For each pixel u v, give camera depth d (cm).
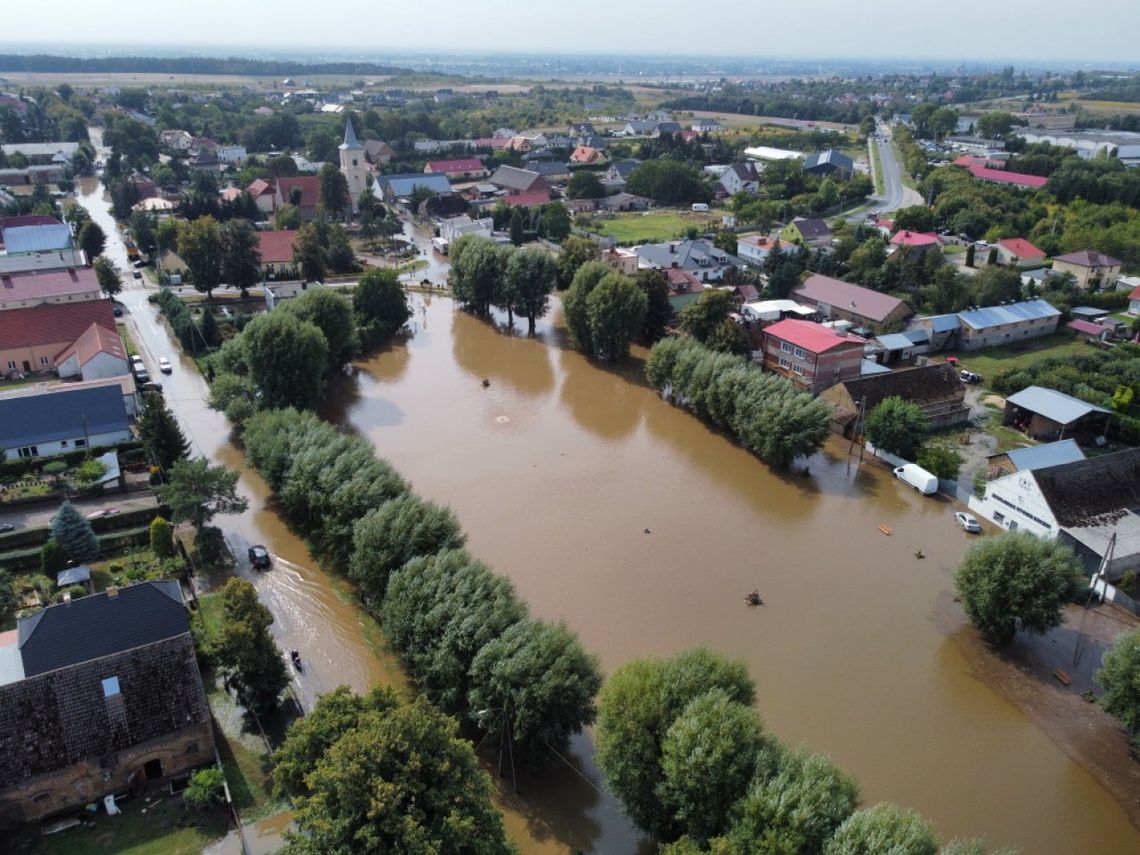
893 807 4300
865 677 6644
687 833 4697
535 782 5584
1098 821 5388
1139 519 8144
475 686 5634
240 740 5750
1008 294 15150
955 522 9000
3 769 4772
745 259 18925
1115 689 5750
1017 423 11062
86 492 8719
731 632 7138
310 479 7919
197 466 7838
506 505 9150
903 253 16775
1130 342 13688
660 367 11994
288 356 10494
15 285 13200
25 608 6956
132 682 5141
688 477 9938
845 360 11619
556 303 17000
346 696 4953
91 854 4778
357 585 7606
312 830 4084
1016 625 6994
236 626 5616
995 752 5928
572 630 7062
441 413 11625
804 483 9825
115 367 11112
